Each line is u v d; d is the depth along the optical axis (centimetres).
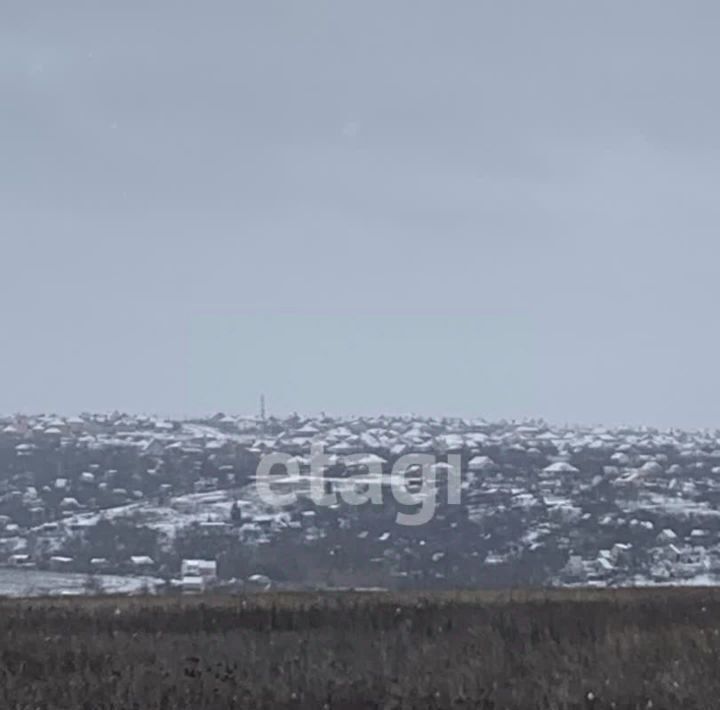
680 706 6334
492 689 6812
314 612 10475
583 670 7306
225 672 7356
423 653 8138
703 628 9150
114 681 6994
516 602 11131
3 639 8662
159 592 15025
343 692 6762
